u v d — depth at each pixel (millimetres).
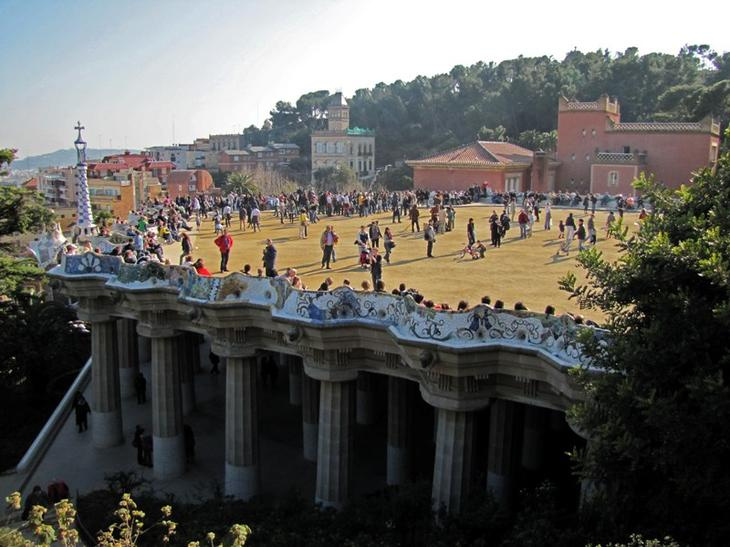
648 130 83188
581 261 17969
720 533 14742
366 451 37844
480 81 169125
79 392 41312
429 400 24562
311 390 35969
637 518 16562
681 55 132125
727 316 13812
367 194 71500
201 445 38438
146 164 172375
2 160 46125
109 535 16453
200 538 24609
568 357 21219
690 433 13969
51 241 56938
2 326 47969
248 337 29641
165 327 33031
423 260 41312
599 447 16188
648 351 15414
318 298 26453
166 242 49688
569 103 89438
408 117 184250
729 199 17281
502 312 23203
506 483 27984
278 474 34906
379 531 23875
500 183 85062
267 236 53562
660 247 16078
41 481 34844
